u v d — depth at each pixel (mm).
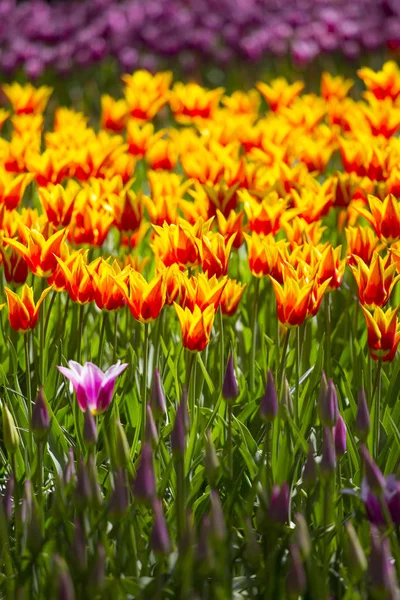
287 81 19391
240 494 5773
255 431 6504
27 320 5695
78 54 18219
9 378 6883
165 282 5676
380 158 8188
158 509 4461
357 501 5180
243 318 8180
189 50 18844
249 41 18781
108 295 6059
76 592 4508
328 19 18766
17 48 17938
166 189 8109
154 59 19312
